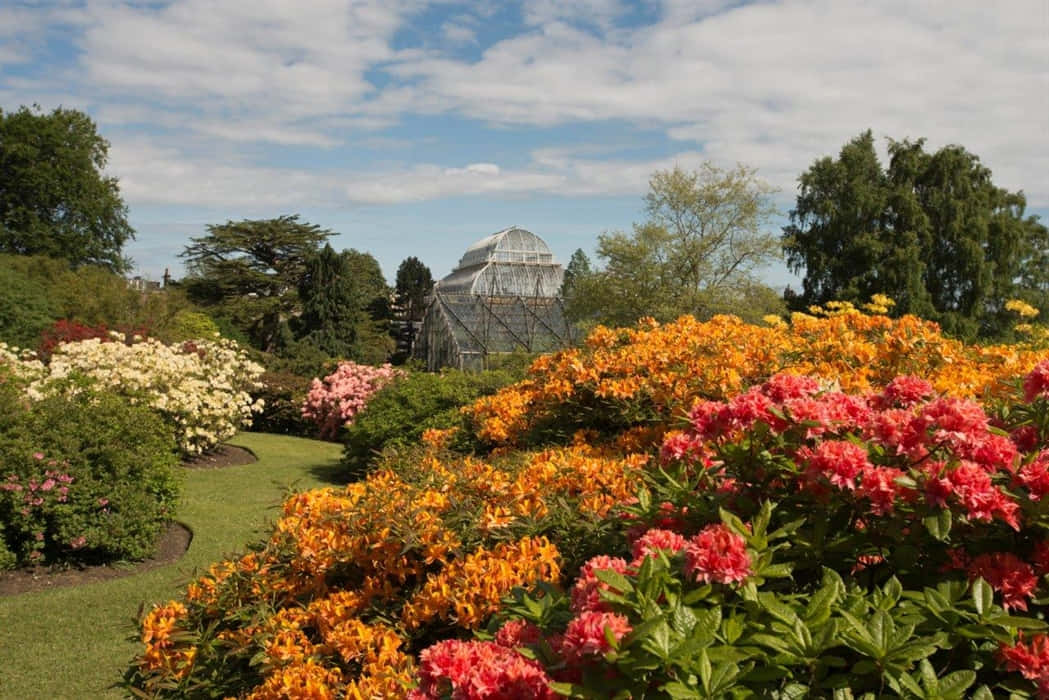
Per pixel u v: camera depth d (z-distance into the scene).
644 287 23.00
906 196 26.36
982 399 3.53
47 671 4.79
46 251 30.89
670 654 1.44
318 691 2.51
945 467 1.73
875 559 1.95
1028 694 1.53
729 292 23.17
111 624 5.55
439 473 3.76
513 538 2.89
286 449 14.77
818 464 1.84
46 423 6.77
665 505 2.27
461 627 2.70
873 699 1.48
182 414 11.83
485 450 5.84
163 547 7.46
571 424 5.20
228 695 2.93
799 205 29.28
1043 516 1.71
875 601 1.63
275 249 34.19
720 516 1.94
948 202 26.44
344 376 17.94
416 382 11.44
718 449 2.15
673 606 1.56
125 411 7.36
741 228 23.47
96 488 6.76
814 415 1.98
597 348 5.65
